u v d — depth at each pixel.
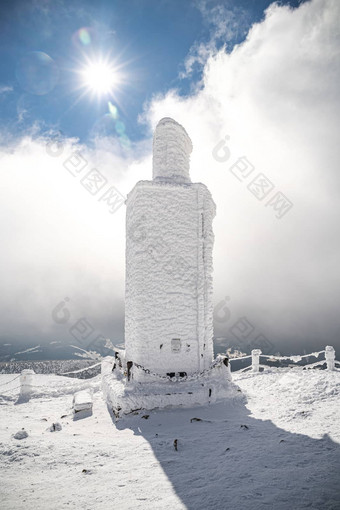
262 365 13.16
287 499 3.30
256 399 8.80
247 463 4.33
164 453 4.98
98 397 10.41
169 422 7.17
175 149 11.30
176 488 3.75
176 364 9.26
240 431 5.91
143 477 4.09
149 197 9.94
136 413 7.77
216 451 4.94
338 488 3.45
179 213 10.09
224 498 3.42
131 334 10.04
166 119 11.54
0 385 12.64
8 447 5.25
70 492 3.73
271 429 5.90
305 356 12.40
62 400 10.55
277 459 4.38
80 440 5.77
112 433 6.48
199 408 8.18
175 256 9.81
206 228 10.33
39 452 5.04
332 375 10.20
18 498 3.60
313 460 4.24
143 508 3.29
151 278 9.51
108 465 4.53
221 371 9.41
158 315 9.38
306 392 8.66
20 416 8.29
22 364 21.59
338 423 5.90
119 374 10.41
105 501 3.48
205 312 9.95
